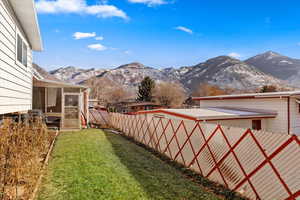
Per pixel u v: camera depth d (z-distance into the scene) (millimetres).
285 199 3930
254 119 10352
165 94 50594
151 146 9984
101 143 9875
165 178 5621
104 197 4207
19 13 6656
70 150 8039
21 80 7633
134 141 11719
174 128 7848
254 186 4531
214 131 5719
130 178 5383
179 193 4684
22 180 4211
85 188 4590
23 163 4102
